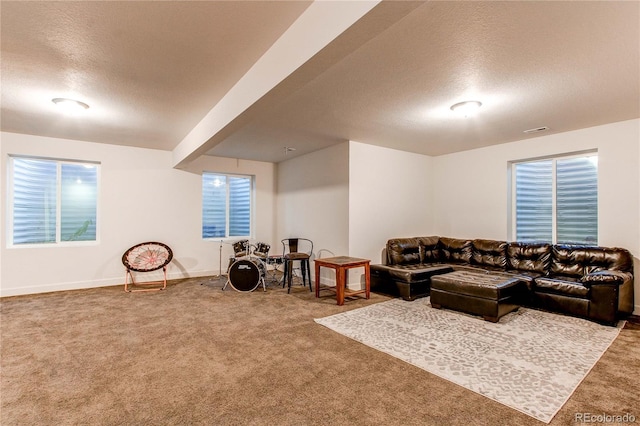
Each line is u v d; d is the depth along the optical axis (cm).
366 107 352
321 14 179
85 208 546
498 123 413
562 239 483
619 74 271
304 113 373
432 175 638
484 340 303
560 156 481
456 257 550
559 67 258
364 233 529
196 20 201
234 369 248
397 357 268
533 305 402
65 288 509
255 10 192
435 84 291
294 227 649
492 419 188
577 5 182
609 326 340
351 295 469
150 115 384
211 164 641
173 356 270
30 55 243
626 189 402
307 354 274
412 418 189
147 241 576
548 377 235
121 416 191
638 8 183
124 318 369
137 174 569
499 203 535
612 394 213
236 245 587
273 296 472
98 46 231
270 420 187
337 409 197
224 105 322
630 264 382
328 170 555
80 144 522
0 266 468
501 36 214
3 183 471
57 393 215
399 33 209
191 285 545
